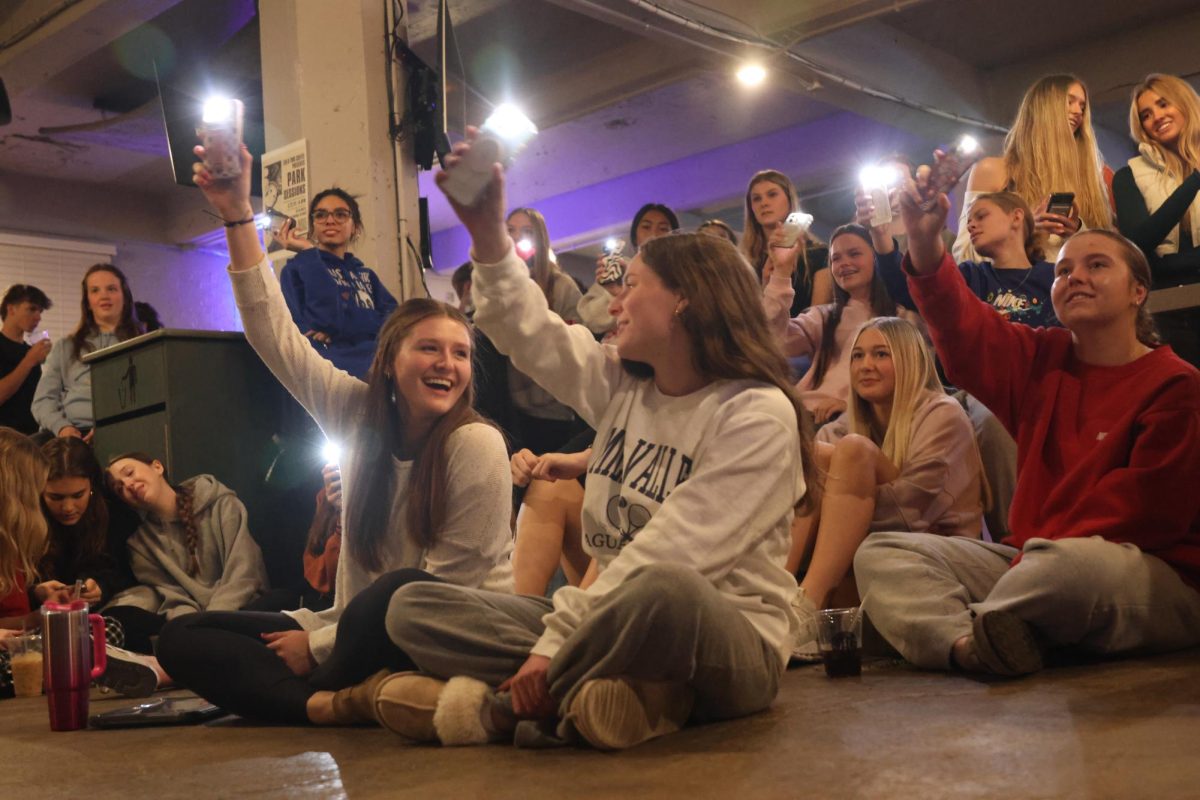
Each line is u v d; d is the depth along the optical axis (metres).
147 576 3.48
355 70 4.18
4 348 5.49
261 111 5.34
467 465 1.96
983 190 3.69
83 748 1.87
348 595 2.07
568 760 1.44
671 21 5.57
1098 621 2.04
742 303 1.70
